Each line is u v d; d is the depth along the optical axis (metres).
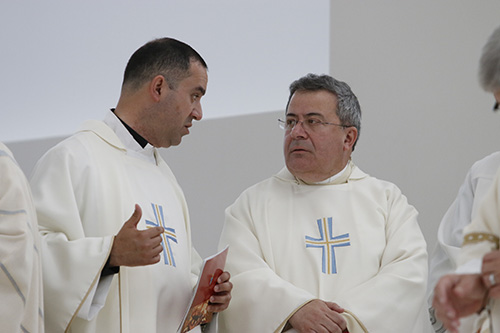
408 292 4.43
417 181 6.63
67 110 7.43
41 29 7.52
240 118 7.07
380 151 6.74
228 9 7.28
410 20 6.83
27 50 7.53
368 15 6.93
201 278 3.96
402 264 4.50
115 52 7.41
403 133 6.72
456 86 6.66
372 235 4.67
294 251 4.66
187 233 4.62
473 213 4.36
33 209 3.66
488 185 4.39
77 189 4.15
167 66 4.45
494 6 6.64
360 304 4.35
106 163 4.29
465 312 2.77
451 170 6.57
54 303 3.84
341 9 7.00
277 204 4.86
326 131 4.78
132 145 4.48
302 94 4.84
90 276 3.81
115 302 4.05
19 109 7.50
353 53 6.93
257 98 7.11
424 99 6.72
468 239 2.93
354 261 4.59
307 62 7.05
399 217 4.76
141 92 4.47
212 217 6.95
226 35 7.27
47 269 3.87
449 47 6.71
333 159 4.81
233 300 4.48
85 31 7.46
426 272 4.54
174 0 7.37
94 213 4.14
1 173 3.54
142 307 4.08
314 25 7.07
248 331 4.38
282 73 7.10
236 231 4.76
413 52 6.79
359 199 4.83
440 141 6.64
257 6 7.22
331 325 4.19
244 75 7.18
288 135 4.84
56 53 7.50
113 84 7.39
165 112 4.47
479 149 6.53
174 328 4.23
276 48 7.14
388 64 6.83
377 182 4.96
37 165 4.27
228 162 7.01
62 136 7.34
